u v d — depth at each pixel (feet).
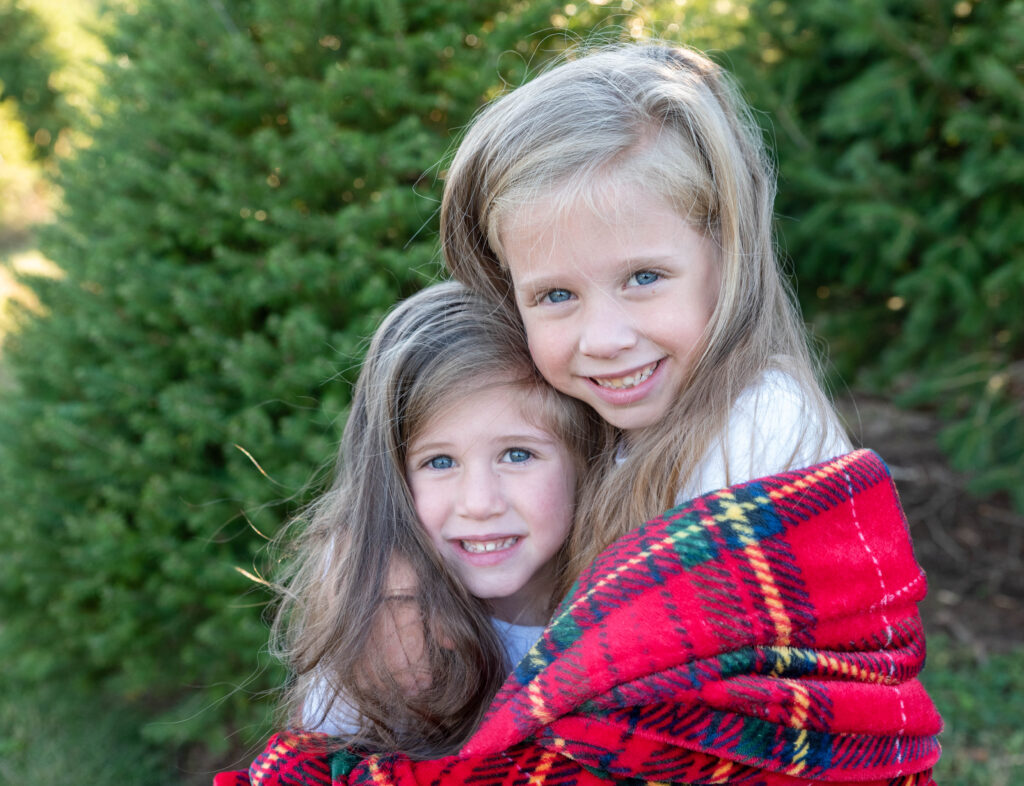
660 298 3.19
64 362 8.52
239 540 7.86
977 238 10.12
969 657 10.34
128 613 8.15
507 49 7.43
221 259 7.59
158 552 7.93
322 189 7.55
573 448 3.79
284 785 3.36
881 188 10.43
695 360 3.28
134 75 8.21
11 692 10.80
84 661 9.48
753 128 4.32
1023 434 10.46
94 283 8.27
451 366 3.63
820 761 2.78
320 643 3.70
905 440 14.35
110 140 8.57
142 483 8.13
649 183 3.11
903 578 3.19
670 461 3.28
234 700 8.70
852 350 11.60
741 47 11.66
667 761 2.72
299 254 7.55
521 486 3.72
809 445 3.31
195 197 7.64
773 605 2.82
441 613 3.66
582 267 3.15
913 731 3.07
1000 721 9.31
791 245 11.67
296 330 7.05
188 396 7.57
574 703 2.76
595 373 3.28
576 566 3.68
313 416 7.31
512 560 3.76
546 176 3.11
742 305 3.36
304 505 6.72
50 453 8.93
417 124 7.26
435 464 3.77
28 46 32.01
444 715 3.58
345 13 7.54
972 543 12.29
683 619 2.76
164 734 8.70
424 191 7.18
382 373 3.81
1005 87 9.26
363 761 3.29
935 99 10.39
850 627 2.98
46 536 8.66
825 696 2.80
